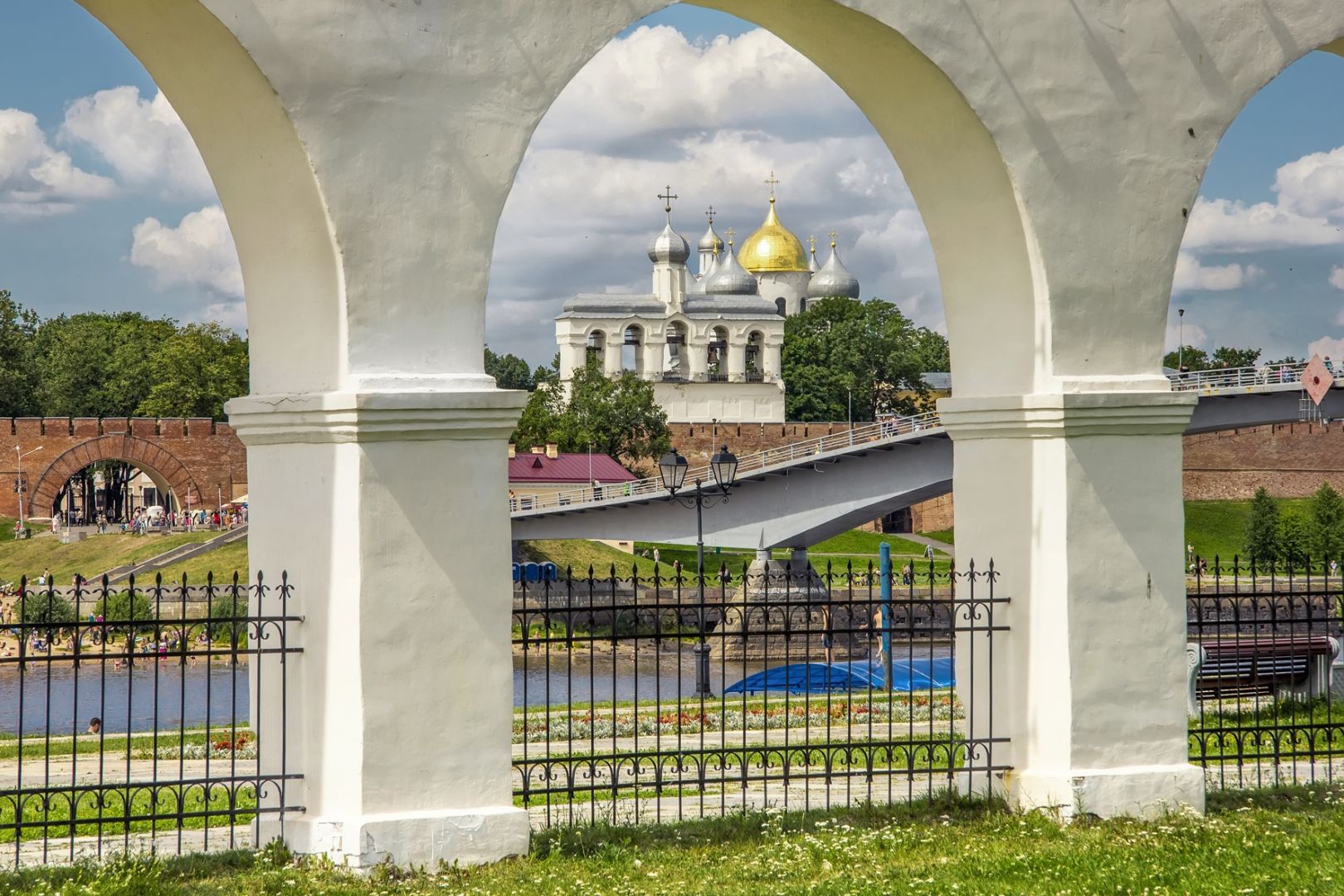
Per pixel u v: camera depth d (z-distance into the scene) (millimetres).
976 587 11484
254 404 9586
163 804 11961
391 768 9203
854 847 9797
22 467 80000
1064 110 10812
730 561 60938
